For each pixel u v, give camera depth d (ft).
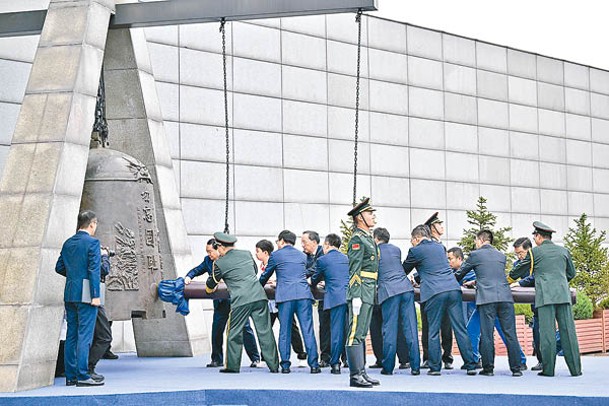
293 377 46.50
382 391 40.34
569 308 46.91
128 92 57.11
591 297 90.17
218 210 75.05
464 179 92.94
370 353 67.82
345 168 83.76
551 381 44.29
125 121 57.41
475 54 94.99
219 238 48.98
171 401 41.04
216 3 50.57
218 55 75.72
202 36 74.74
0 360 41.88
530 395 39.09
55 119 46.42
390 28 87.97
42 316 43.19
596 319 81.00
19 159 45.91
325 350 51.78
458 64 93.40
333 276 48.16
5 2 62.64
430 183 90.02
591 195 105.40
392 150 87.30
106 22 50.67
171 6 51.26
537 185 99.66
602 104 107.55
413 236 48.08
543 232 47.37
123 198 48.47
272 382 44.09
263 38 78.79
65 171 45.62
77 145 46.73
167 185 58.49
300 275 48.96
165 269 57.67
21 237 44.09
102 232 47.91
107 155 49.21
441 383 43.34
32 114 46.85
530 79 100.01
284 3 49.37
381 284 47.24
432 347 47.26
